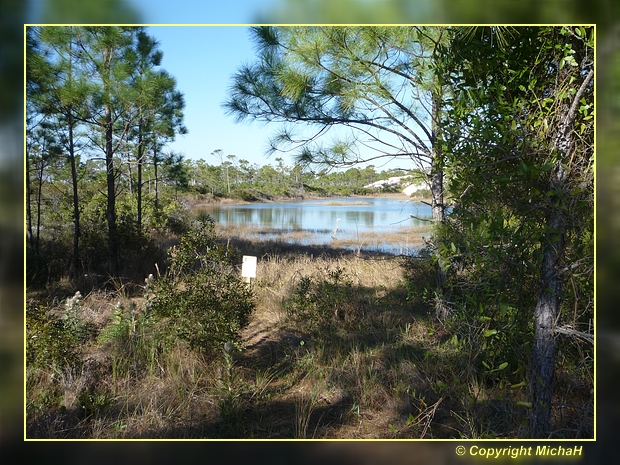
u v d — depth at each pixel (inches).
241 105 269.0
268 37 244.5
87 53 326.0
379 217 1077.8
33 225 436.1
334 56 242.7
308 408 164.4
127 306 255.8
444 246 119.5
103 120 370.3
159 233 577.6
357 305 259.1
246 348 216.7
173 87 408.5
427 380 172.2
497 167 114.2
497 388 159.9
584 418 122.2
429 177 239.9
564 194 108.9
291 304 260.2
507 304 113.5
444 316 210.1
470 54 126.0
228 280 209.2
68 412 152.3
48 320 183.2
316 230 807.7
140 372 181.2
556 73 121.3
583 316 122.6
